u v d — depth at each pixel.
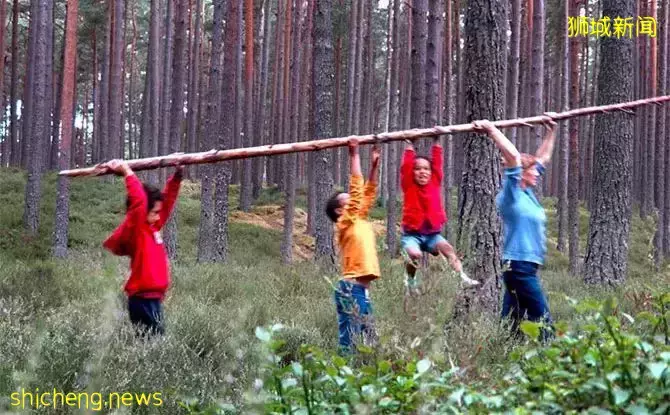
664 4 26.06
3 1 28.09
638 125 32.19
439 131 5.69
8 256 16.00
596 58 32.44
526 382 3.63
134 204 5.43
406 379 3.45
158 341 5.45
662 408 3.09
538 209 6.01
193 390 4.76
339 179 35.94
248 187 26.42
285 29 27.86
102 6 29.42
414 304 4.01
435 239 6.44
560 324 3.78
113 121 24.20
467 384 3.86
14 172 26.75
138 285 5.64
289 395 3.40
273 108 30.86
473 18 7.95
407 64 27.69
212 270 12.78
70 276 10.02
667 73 26.83
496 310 7.42
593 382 3.24
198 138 34.97
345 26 28.53
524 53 25.97
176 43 18.42
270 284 11.12
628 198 12.77
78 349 5.02
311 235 24.05
